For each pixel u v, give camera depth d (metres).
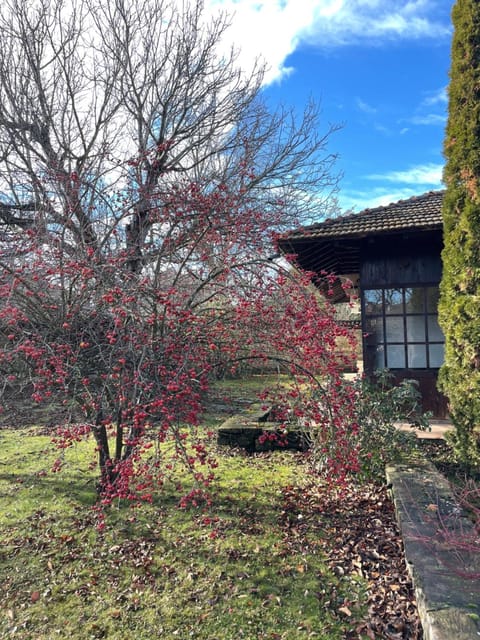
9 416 6.78
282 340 3.32
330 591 2.64
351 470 3.39
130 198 4.21
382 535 3.21
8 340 3.29
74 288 3.38
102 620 2.43
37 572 2.91
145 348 2.85
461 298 4.30
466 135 4.29
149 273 3.96
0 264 3.43
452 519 2.87
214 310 3.61
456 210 4.43
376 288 6.38
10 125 6.99
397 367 6.29
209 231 3.83
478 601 2.05
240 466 4.78
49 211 4.37
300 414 3.22
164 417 2.80
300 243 6.25
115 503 3.74
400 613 2.39
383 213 6.65
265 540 3.21
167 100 8.56
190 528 3.40
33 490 4.21
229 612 2.46
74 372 3.01
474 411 4.16
